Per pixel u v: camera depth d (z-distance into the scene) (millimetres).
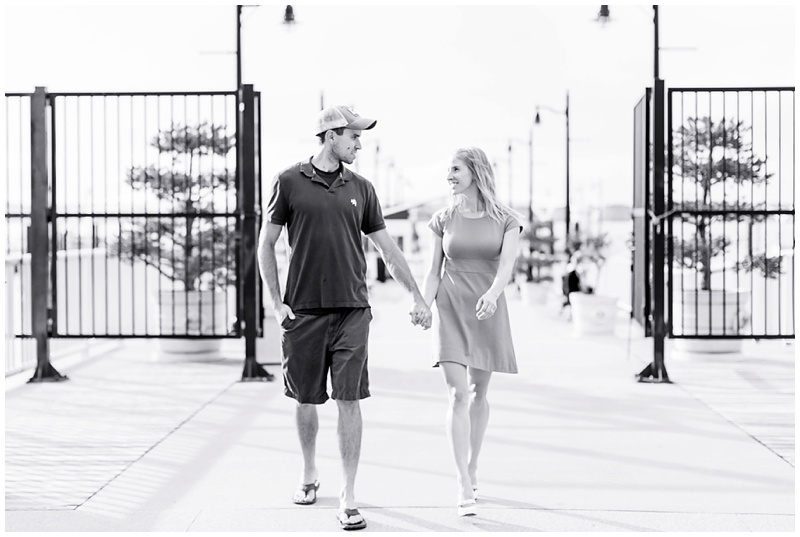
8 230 10945
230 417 8531
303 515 5562
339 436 5449
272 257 5656
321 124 5621
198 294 12305
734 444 7375
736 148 12109
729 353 12438
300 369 5613
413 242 42812
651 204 11188
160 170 12383
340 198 5602
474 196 5926
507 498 5895
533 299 23562
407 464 6738
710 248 12250
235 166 11523
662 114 10539
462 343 5766
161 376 11070
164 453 7137
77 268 13875
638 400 9297
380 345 14211
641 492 6027
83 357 12812
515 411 8719
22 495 6008
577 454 7039
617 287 22891
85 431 7938
